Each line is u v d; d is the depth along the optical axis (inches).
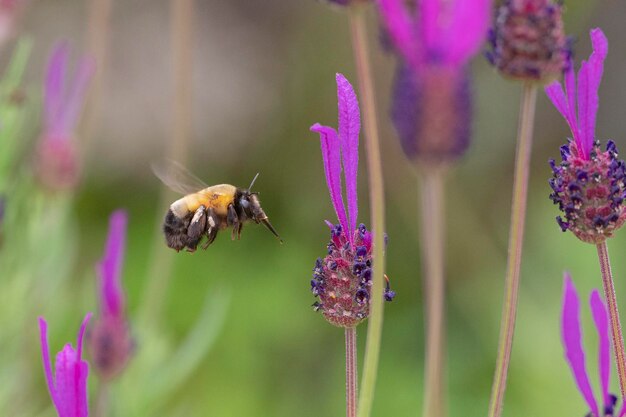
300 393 39.3
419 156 15.9
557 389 31.7
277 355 39.7
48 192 27.9
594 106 17.9
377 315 17.1
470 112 15.8
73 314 32.7
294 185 45.9
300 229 43.6
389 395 38.2
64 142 27.9
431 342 16.3
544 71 17.1
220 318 29.6
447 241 42.9
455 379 37.9
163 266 29.8
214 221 23.9
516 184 17.3
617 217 17.9
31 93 28.5
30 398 30.3
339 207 17.8
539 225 35.9
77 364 16.7
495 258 43.0
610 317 17.8
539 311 32.7
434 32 15.8
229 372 38.6
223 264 40.9
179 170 24.2
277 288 40.7
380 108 43.3
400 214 43.4
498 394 17.3
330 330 40.8
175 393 37.6
